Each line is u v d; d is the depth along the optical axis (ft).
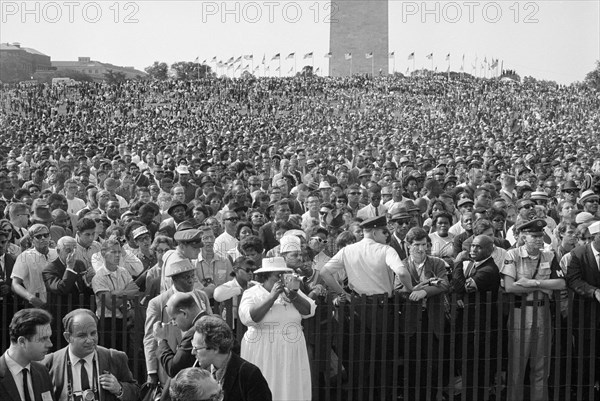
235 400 32.12
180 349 34.73
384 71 421.18
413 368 44.34
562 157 153.17
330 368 43.24
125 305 43.78
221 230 67.56
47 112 331.77
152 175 104.73
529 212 60.23
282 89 390.63
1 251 49.44
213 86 392.88
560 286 43.96
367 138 219.20
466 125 290.76
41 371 32.30
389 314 44.01
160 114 333.42
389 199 79.71
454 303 43.68
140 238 53.93
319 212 67.21
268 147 174.09
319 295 44.93
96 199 78.13
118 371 34.50
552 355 44.78
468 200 60.54
